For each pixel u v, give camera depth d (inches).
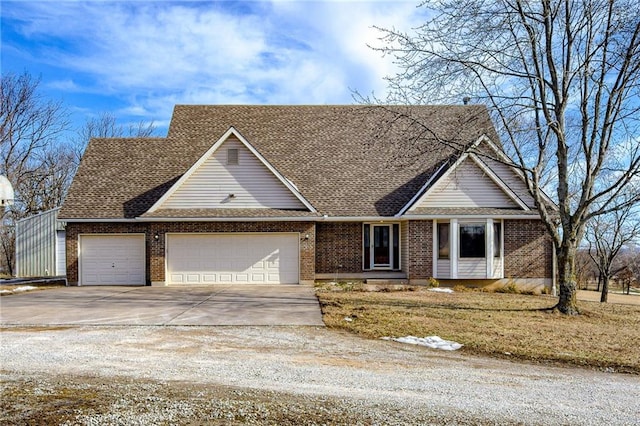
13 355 333.4
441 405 242.4
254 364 315.3
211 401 239.3
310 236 787.4
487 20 530.0
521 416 229.1
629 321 501.0
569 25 521.0
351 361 328.5
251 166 792.9
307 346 370.6
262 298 626.2
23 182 1546.5
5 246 1486.2
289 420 216.7
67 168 1664.6
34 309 539.8
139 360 322.3
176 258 786.8
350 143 924.6
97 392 251.1
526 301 637.3
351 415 224.7
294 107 1003.9
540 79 528.4
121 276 815.1
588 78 528.4
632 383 290.0
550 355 352.5
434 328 441.1
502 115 544.4
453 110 887.1
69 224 809.5
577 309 536.1
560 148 543.8
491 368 317.7
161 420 213.8
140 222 811.4
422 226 787.4
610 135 522.3
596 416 231.3
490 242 778.2
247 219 771.4
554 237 546.9
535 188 546.6
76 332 415.8
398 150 781.3
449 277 778.8
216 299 618.2
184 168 887.7
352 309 537.3
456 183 745.6
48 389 255.6
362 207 808.3
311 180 854.5
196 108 1000.2
